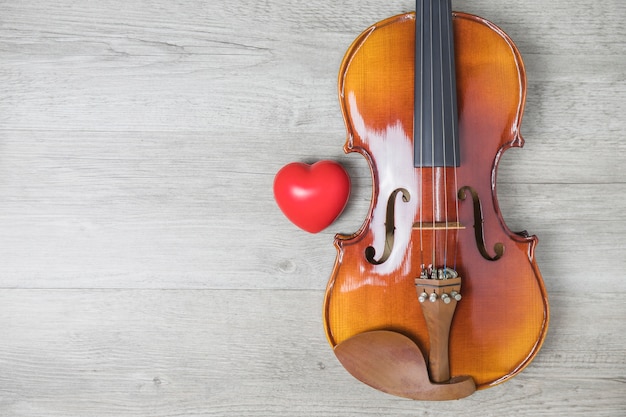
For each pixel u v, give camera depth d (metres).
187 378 0.85
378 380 0.74
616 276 0.85
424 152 0.72
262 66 0.84
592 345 0.85
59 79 0.84
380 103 0.74
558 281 0.85
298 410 0.85
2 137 0.84
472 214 0.74
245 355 0.85
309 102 0.84
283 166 0.84
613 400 0.85
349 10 0.84
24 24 0.84
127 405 0.85
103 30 0.84
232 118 0.84
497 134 0.74
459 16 0.74
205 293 0.85
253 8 0.84
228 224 0.85
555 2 0.84
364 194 0.84
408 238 0.73
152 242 0.85
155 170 0.85
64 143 0.84
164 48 0.84
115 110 0.84
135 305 0.85
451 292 0.72
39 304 0.85
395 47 0.74
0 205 0.84
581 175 0.84
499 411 0.85
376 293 0.74
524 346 0.74
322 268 0.85
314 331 0.85
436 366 0.72
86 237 0.85
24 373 0.85
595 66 0.84
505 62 0.74
